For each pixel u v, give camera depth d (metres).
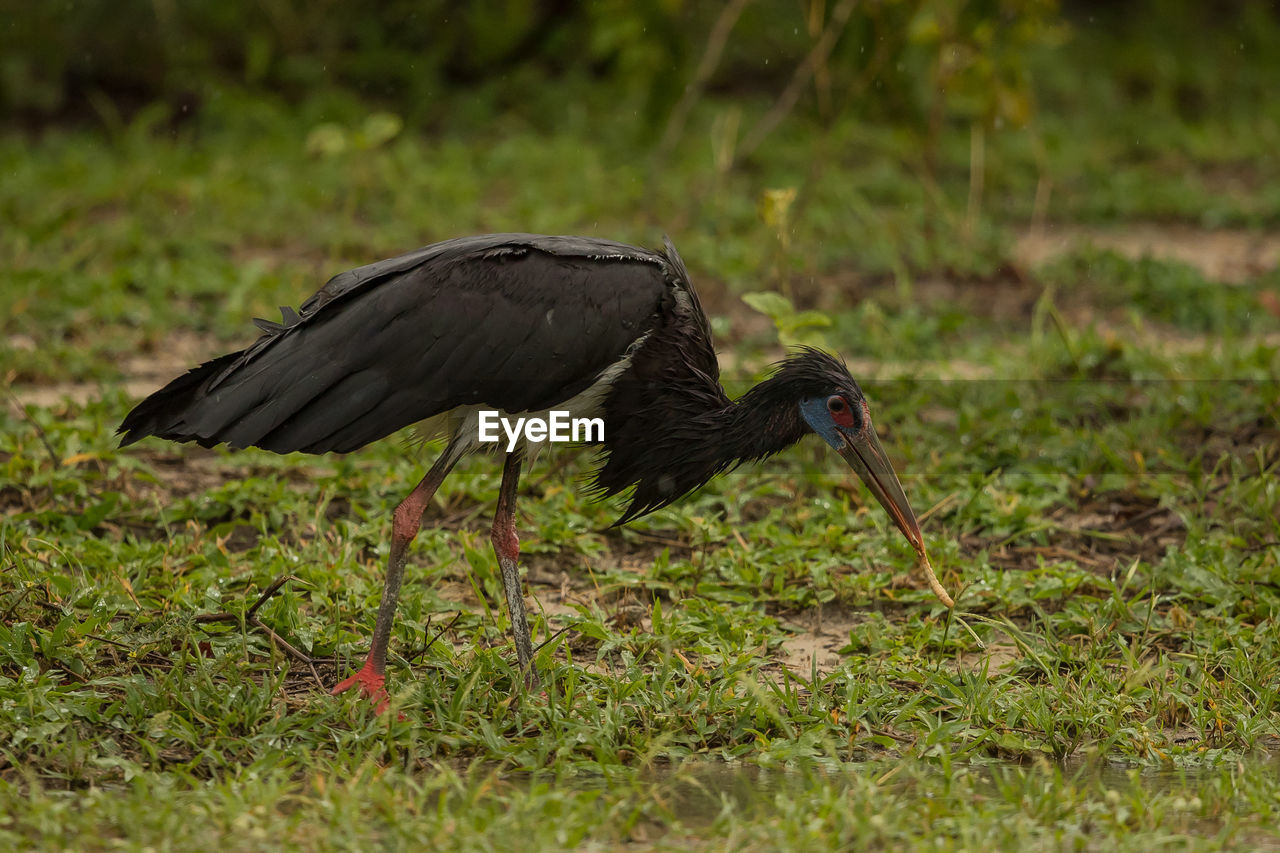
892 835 6.84
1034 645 9.47
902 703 8.66
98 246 17.39
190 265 16.88
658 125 22.58
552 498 11.52
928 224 19.23
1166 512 11.65
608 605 10.14
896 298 16.98
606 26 22.38
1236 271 18.89
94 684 8.22
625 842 6.93
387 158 21.30
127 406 12.78
